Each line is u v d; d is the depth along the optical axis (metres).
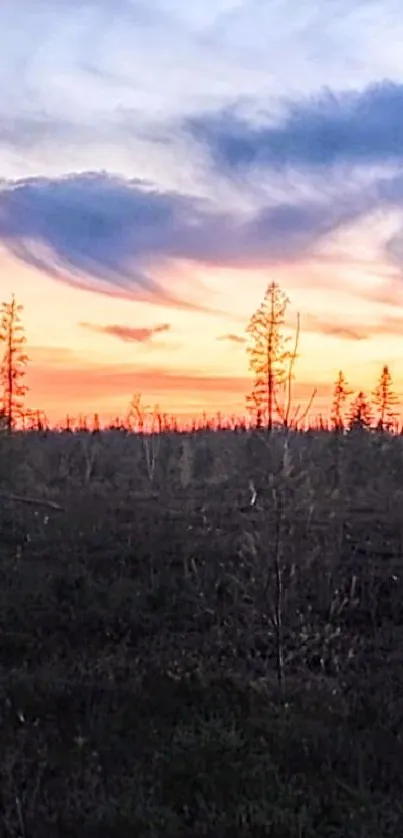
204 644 13.77
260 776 9.38
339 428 25.03
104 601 15.88
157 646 13.90
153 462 26.08
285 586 14.04
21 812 8.37
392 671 12.69
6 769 9.27
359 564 17.33
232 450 25.31
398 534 18.83
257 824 8.33
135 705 11.43
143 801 8.81
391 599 15.95
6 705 11.25
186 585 16.27
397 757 9.98
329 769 9.65
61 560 17.86
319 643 13.78
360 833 8.30
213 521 19.45
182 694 11.76
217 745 10.03
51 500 22.23
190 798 9.00
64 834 8.22
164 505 21.42
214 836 8.16
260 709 11.23
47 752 10.03
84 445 27.92
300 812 8.62
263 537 13.84
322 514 18.27
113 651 13.80
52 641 14.23
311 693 11.68
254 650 13.52
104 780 9.30
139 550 18.17
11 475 24.91
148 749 10.10
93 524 19.84
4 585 16.58
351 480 23.58
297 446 13.63
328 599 15.34
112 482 25.03
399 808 8.74
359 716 11.11
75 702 11.47
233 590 15.61
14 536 19.45
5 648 13.94
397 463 24.66
